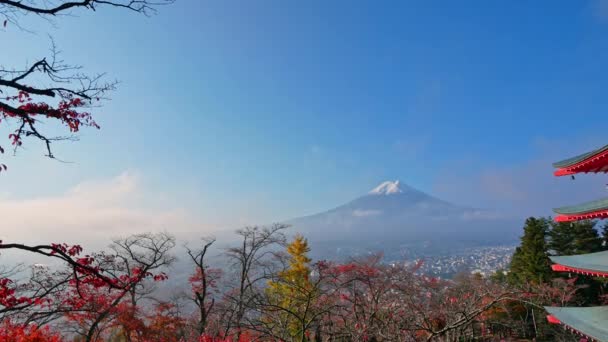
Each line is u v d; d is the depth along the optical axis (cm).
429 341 1739
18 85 593
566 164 1134
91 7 607
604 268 1137
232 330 1908
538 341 2803
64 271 1054
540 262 3312
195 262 2108
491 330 2934
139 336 1783
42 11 576
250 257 2272
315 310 1748
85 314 1516
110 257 1298
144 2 635
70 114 666
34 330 1051
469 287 2466
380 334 1681
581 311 1274
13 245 588
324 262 2095
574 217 1172
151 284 1927
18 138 645
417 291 2280
